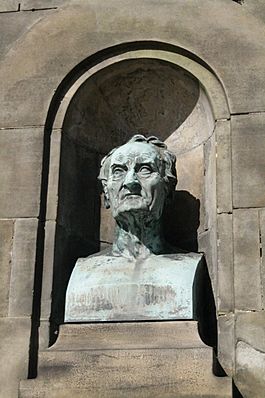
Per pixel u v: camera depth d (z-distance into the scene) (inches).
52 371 252.8
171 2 303.4
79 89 299.3
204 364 246.1
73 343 261.6
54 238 280.1
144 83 311.9
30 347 265.9
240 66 290.0
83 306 267.1
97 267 278.1
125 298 265.4
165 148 294.7
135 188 276.1
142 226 280.8
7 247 278.4
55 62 300.4
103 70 301.7
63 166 292.4
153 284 265.4
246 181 274.7
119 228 285.6
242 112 283.3
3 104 296.8
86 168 305.3
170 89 311.7
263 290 261.6
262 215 269.9
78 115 304.2
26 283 273.0
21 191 284.4
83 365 251.8
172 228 302.8
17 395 261.1
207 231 291.7
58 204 284.8
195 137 309.7
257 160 276.5
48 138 293.0
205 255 290.0
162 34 298.8
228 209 275.4
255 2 309.7
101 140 314.2
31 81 298.4
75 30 304.2
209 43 295.6
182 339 255.8
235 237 268.8
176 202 305.7
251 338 257.0
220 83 291.0
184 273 268.1
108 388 247.3
